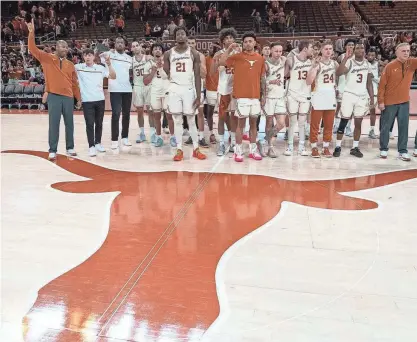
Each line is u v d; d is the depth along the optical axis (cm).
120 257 258
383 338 180
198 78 495
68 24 1812
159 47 559
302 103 521
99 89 543
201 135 598
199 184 418
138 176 450
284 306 204
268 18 1620
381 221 319
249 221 319
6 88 1186
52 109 519
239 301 208
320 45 518
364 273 237
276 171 467
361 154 543
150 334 182
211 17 1656
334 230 301
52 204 359
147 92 615
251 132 518
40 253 263
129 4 1870
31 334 182
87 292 217
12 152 579
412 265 247
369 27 1418
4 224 312
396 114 521
